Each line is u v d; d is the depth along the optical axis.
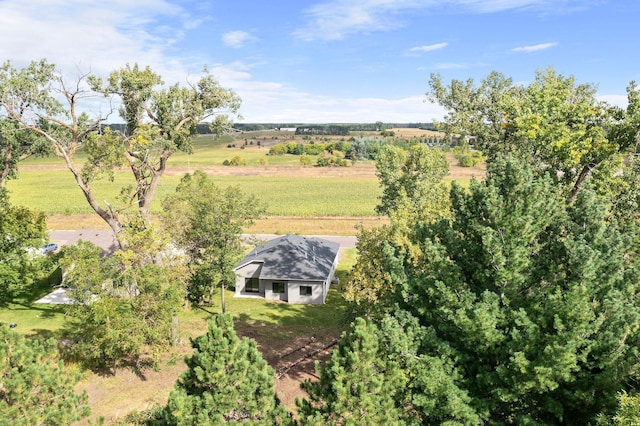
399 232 25.41
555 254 16.70
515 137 29.62
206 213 34.84
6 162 40.59
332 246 50.78
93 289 24.14
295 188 105.94
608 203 23.78
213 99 32.66
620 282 15.48
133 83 28.80
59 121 29.84
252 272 42.28
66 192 98.62
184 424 13.59
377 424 13.37
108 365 27.64
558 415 13.80
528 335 14.14
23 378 14.44
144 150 29.86
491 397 15.09
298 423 15.09
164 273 25.58
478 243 17.11
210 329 14.62
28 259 36.50
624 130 24.66
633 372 13.04
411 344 15.45
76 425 21.31
